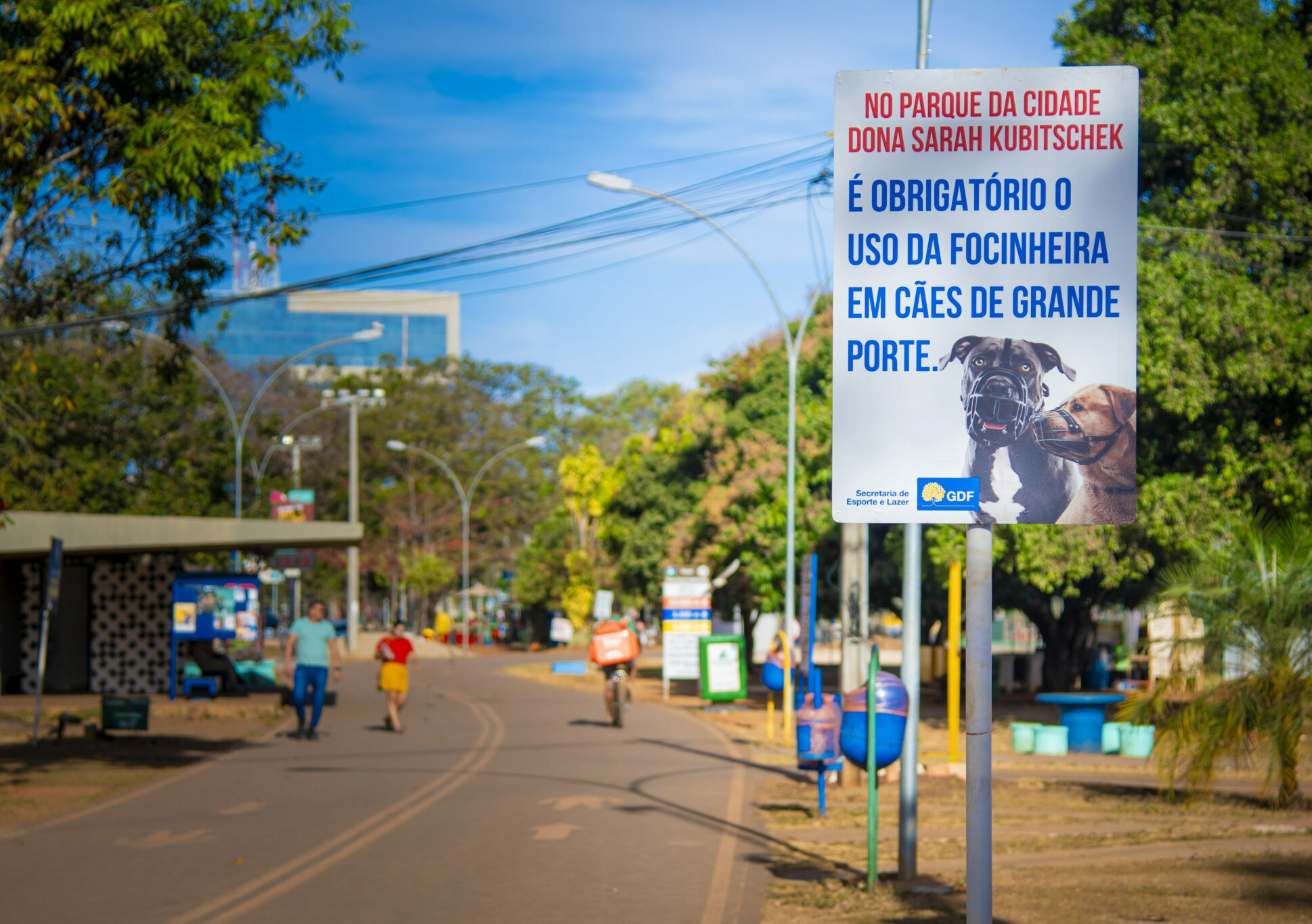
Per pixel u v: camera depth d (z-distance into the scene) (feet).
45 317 56.75
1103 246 21.42
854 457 21.45
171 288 54.44
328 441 239.30
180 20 47.78
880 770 52.03
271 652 180.04
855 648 57.16
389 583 243.81
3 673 97.66
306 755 63.10
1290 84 65.82
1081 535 72.08
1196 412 64.85
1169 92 68.23
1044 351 21.39
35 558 97.04
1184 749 42.63
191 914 28.50
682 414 140.05
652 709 94.27
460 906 29.30
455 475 246.88
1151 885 30.35
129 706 69.56
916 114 21.63
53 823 41.96
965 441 21.39
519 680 133.08
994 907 28.35
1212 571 43.60
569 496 216.33
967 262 21.50
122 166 50.49
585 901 29.89
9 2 47.50
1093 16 72.13
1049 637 107.76
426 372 271.49
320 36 50.60
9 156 46.62
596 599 166.91
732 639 94.68
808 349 114.83
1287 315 65.00
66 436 133.49
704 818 42.83
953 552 74.38
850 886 31.48
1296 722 40.50
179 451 147.54
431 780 53.16
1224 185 66.85
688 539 135.74
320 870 33.86
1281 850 34.91
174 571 97.55
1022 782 53.42
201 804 46.32
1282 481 66.13
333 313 635.66
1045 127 21.52
